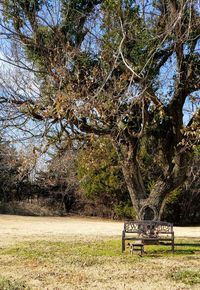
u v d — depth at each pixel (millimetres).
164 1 13547
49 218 34000
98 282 9352
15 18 13367
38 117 13703
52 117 12938
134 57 12922
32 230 23219
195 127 14328
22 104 13391
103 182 34000
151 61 12852
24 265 11516
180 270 10812
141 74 12438
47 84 13125
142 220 15508
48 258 12742
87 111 12086
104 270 10828
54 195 39781
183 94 15586
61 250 14555
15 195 39594
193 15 13180
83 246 15641
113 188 33844
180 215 34156
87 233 22000
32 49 13406
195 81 15344
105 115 12805
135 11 12688
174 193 32344
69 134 14555
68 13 13438
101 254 13664
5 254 13562
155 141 17250
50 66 12891
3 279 9352
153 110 15977
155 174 29453
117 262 12094
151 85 13656
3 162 27406
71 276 10000
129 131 15445
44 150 13844
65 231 23172
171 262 12156
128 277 9922
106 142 17234
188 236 21359
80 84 12438
